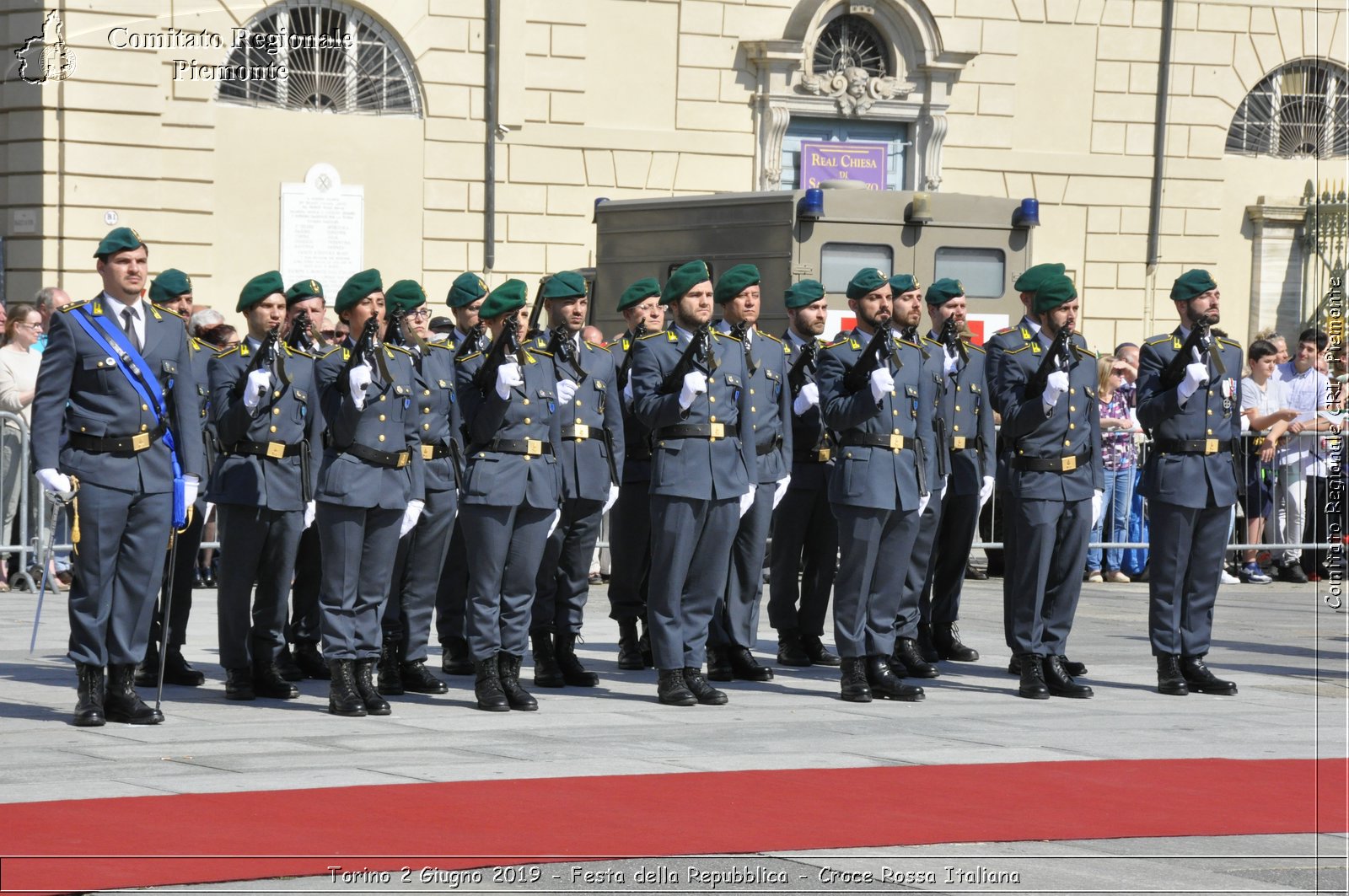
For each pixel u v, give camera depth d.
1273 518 22.33
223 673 14.20
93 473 11.56
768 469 14.12
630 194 29.47
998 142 31.92
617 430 13.95
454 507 13.48
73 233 25.47
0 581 18.59
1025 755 11.22
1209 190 33.38
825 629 17.83
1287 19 33.72
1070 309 14.00
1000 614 18.92
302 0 27.23
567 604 13.98
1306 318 34.00
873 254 20.36
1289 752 11.63
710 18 29.81
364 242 27.70
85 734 11.23
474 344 13.05
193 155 26.27
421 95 28.00
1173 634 14.15
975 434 15.45
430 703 13.00
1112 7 32.47
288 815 8.88
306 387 13.05
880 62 31.28
